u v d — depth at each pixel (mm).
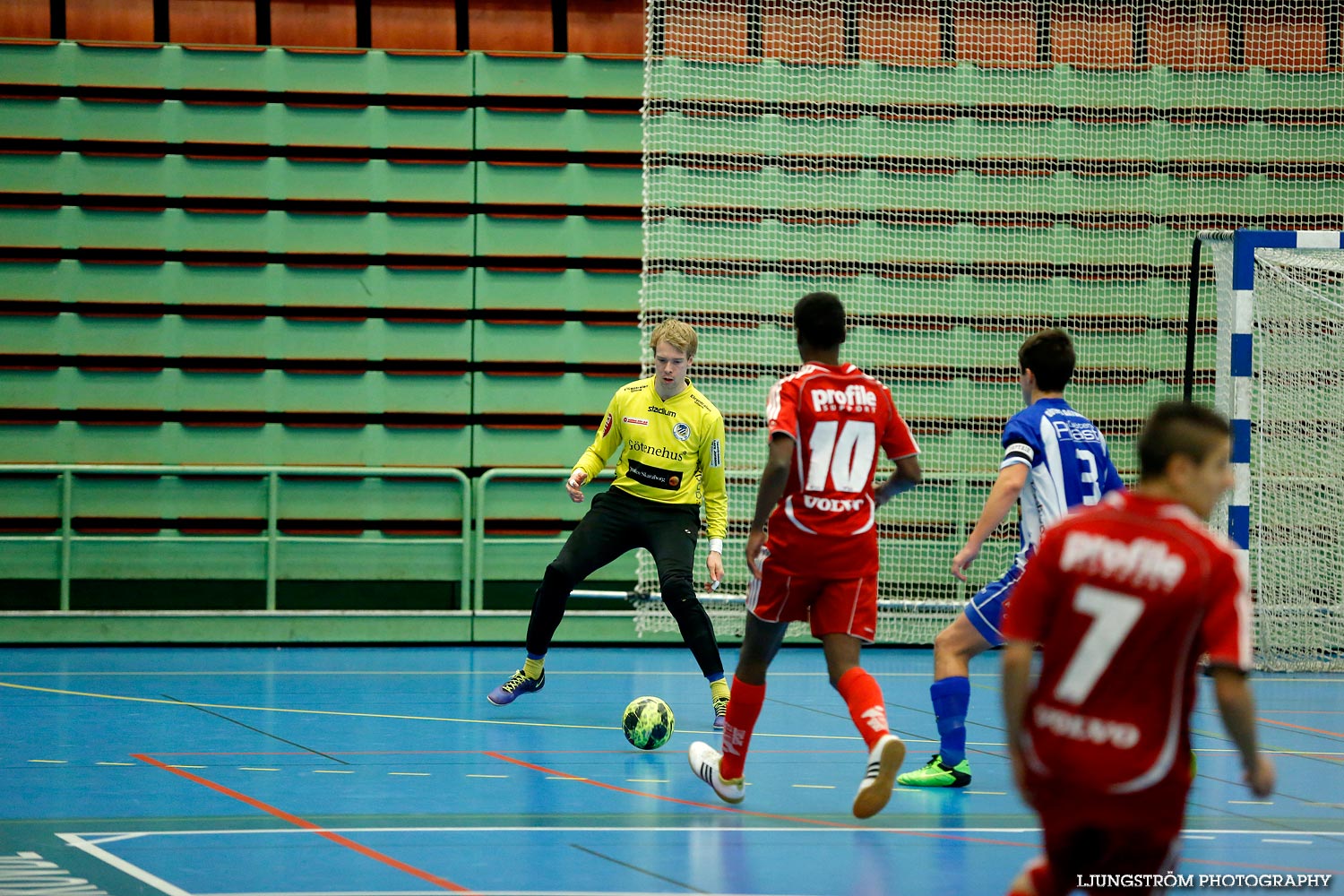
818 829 13797
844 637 13680
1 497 31188
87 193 31641
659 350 20531
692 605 20344
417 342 32438
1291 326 29609
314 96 32375
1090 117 33875
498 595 32844
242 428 32062
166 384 31875
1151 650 7711
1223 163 33938
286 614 31453
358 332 32312
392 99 32625
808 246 33438
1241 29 33969
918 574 33094
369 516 32312
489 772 16875
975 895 11086
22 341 31484
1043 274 33844
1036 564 8047
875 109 33594
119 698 23234
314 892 10914
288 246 32094
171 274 31844
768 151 33344
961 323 33719
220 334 32000
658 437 20609
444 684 25562
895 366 33625
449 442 32625
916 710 23109
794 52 33438
